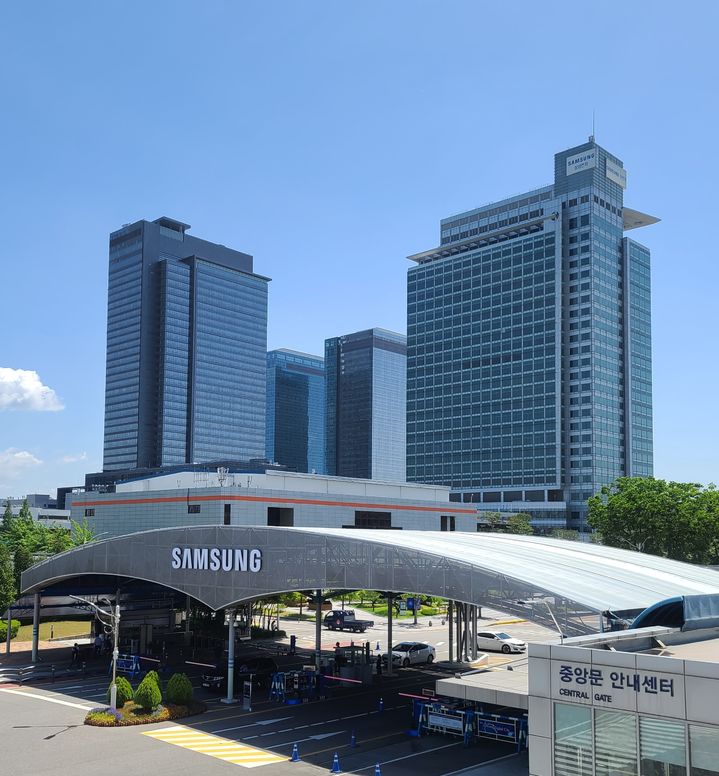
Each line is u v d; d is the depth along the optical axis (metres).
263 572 41.62
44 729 36.38
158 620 67.25
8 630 59.97
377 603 105.12
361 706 42.09
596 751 20.98
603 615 28.77
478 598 33.00
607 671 20.92
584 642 23.45
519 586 31.69
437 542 40.84
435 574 34.56
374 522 82.19
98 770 29.89
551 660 22.16
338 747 33.66
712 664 19.03
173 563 46.66
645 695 20.09
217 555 44.00
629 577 37.03
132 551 49.50
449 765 31.05
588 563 39.66
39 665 55.06
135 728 36.69
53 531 102.00
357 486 84.12
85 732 35.84
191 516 71.38
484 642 63.34
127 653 59.41
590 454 198.00
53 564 54.91
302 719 38.94
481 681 33.12
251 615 72.81
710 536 84.75
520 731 33.41
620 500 91.62
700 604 27.95
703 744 18.95
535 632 76.06
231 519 68.75
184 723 37.84
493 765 30.89
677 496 88.44
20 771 29.72
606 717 20.86
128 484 86.94
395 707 41.81
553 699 21.98
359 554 37.62
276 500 72.00
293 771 29.97
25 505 110.75
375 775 28.70
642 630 25.91
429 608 99.00
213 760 31.34
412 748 33.69
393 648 56.97
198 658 58.66
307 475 80.06
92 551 52.12
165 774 29.39
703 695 19.06
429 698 39.44
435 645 68.06
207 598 44.22
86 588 62.22
